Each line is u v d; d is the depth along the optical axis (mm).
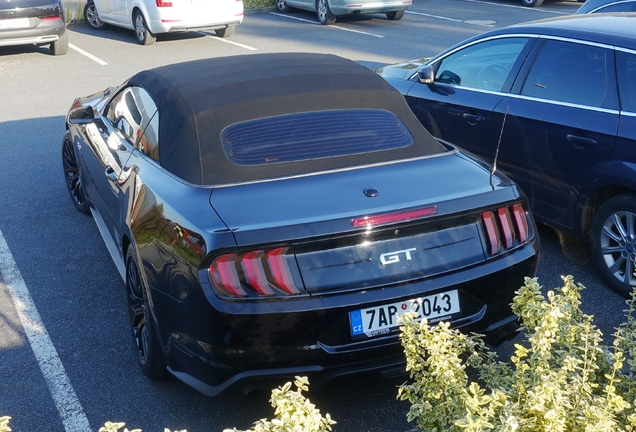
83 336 4336
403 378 3811
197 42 14242
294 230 3057
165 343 3389
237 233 3047
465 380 2680
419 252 3238
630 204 4496
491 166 3820
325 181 3418
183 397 3732
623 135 4469
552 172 4988
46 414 3611
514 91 5301
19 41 12273
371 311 3125
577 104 4820
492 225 3418
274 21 16938
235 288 3027
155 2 13406
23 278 5102
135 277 3938
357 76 4211
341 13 15859
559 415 2414
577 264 5152
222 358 3084
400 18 16812
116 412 3619
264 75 4105
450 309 3285
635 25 4949
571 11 17766
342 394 3699
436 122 5941
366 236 3141
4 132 8648
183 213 3270
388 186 3396
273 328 3029
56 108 9664
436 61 6090
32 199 6602
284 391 2396
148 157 3967
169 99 3949
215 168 3482
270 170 3480
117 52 13281
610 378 2594
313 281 3070
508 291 3434
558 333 2787
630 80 4566
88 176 5309
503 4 19234
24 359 4105
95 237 5770
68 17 16438
